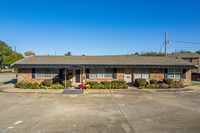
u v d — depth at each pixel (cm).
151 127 489
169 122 536
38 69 1404
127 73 1477
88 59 1623
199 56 3016
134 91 1139
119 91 1138
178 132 454
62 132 452
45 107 725
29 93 1091
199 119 569
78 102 827
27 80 1394
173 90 1177
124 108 713
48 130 465
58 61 1491
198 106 756
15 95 1020
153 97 970
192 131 461
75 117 585
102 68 1444
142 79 1331
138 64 1398
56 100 873
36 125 505
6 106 741
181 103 815
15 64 1332
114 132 451
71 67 1226
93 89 1226
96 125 506
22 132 452
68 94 1058
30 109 691
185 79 1458
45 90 1166
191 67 1385
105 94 1063
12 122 532
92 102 830
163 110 683
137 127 489
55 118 573
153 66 1380
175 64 1420
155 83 1360
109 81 1426
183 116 602
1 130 465
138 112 652
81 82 1445
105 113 636
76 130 465
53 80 1404
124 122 534
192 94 1081
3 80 2028
